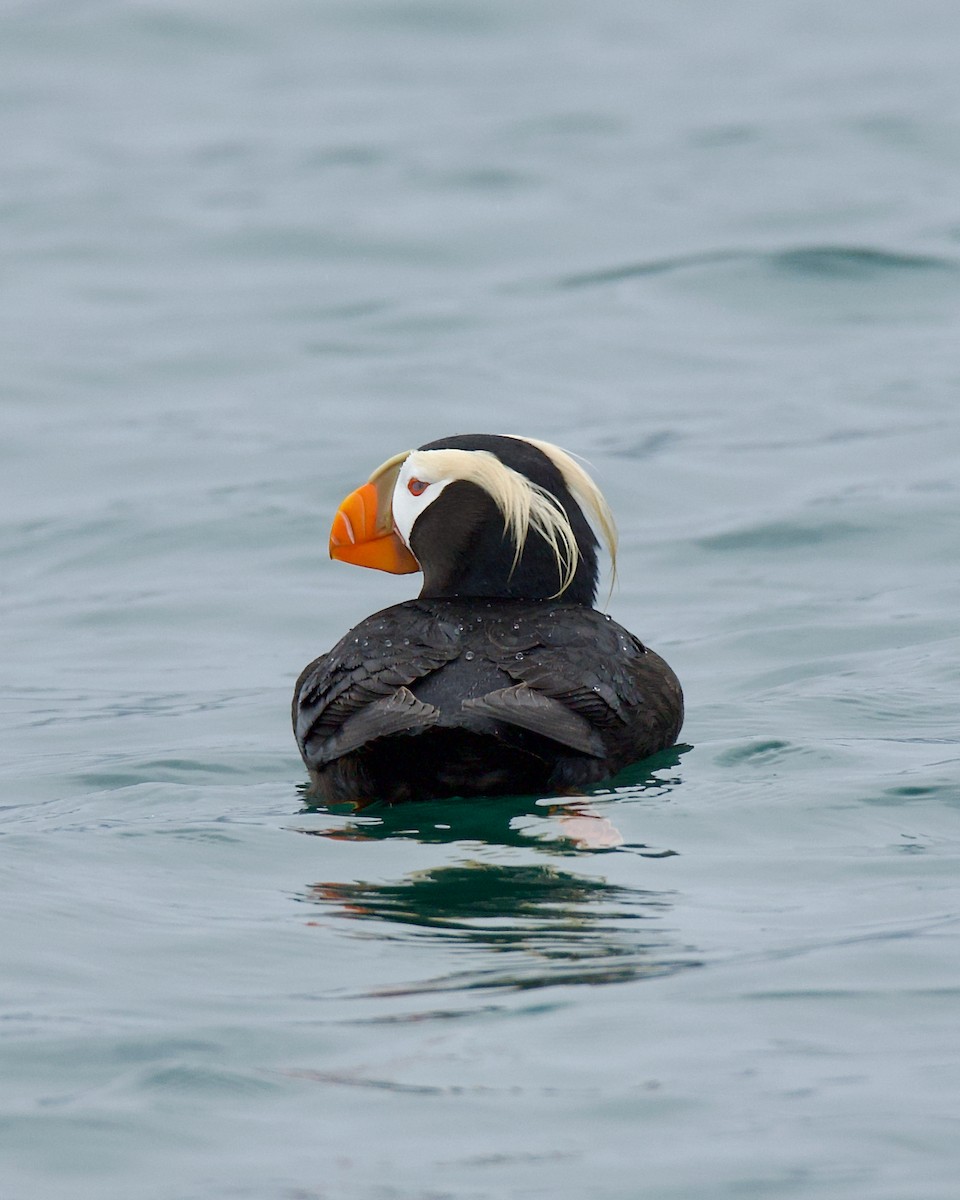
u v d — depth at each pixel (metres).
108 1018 6.77
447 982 7.05
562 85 39.66
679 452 18.84
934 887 8.07
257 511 17.50
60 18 43.97
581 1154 5.69
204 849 8.84
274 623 14.81
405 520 10.56
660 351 22.77
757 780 9.76
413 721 8.63
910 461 18.17
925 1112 5.87
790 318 23.98
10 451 19.83
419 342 23.59
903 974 6.95
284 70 41.50
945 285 24.88
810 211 28.83
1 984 7.12
